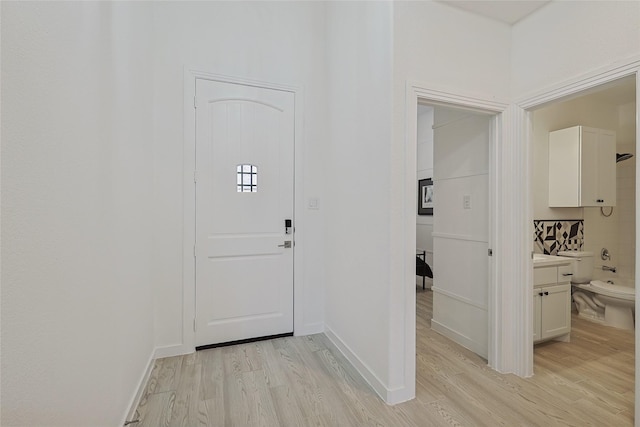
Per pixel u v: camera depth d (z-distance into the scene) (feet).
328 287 9.04
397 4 5.87
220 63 8.26
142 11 6.57
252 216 8.61
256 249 8.65
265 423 5.25
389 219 5.84
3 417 2.36
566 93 5.88
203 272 8.11
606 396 6.00
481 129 7.82
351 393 6.14
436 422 5.26
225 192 8.32
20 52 2.57
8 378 2.41
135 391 5.76
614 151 10.87
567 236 11.38
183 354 7.82
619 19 5.09
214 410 5.59
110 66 4.67
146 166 6.91
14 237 2.48
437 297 9.43
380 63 6.17
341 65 8.09
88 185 3.85
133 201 5.87
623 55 5.03
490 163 7.17
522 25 6.77
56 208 3.10
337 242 8.34
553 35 6.13
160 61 7.71
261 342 8.59
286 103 8.96
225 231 8.34
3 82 2.36
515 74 6.91
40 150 2.84
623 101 12.08
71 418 3.35
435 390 6.23
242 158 8.50
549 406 5.69
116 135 4.92
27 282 2.64
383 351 5.99
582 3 5.63
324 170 9.39
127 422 5.20
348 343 7.61
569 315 8.65
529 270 6.83
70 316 3.35
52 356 3.00
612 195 10.84
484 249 7.72
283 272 8.98
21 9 2.59
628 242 11.98
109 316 4.50
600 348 8.22
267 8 8.79
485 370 7.06
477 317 7.93
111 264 4.61
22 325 2.57
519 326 6.80
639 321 4.78
